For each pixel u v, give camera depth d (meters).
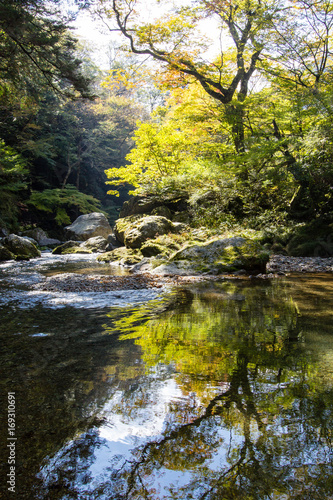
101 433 1.35
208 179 12.98
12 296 4.61
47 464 1.18
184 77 14.80
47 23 10.09
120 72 14.31
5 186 18.78
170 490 1.05
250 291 4.88
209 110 15.03
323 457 1.18
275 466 1.14
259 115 13.34
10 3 8.94
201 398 1.62
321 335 2.68
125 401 1.61
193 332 2.82
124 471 1.14
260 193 12.55
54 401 1.63
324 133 10.74
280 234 10.80
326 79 12.98
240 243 7.59
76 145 33.56
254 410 1.50
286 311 3.56
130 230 11.12
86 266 9.07
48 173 30.47
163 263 7.67
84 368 2.06
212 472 1.12
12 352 2.39
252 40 13.80
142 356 2.26
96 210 29.55
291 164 12.50
